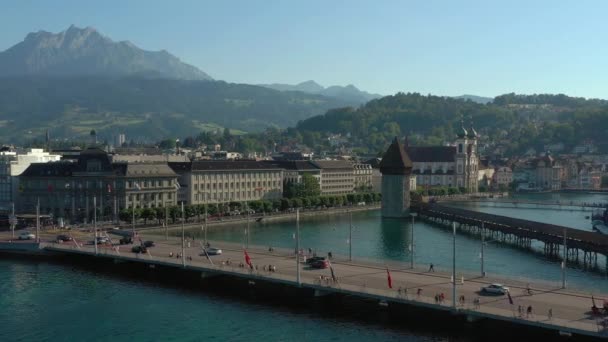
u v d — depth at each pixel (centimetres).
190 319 13988
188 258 18412
